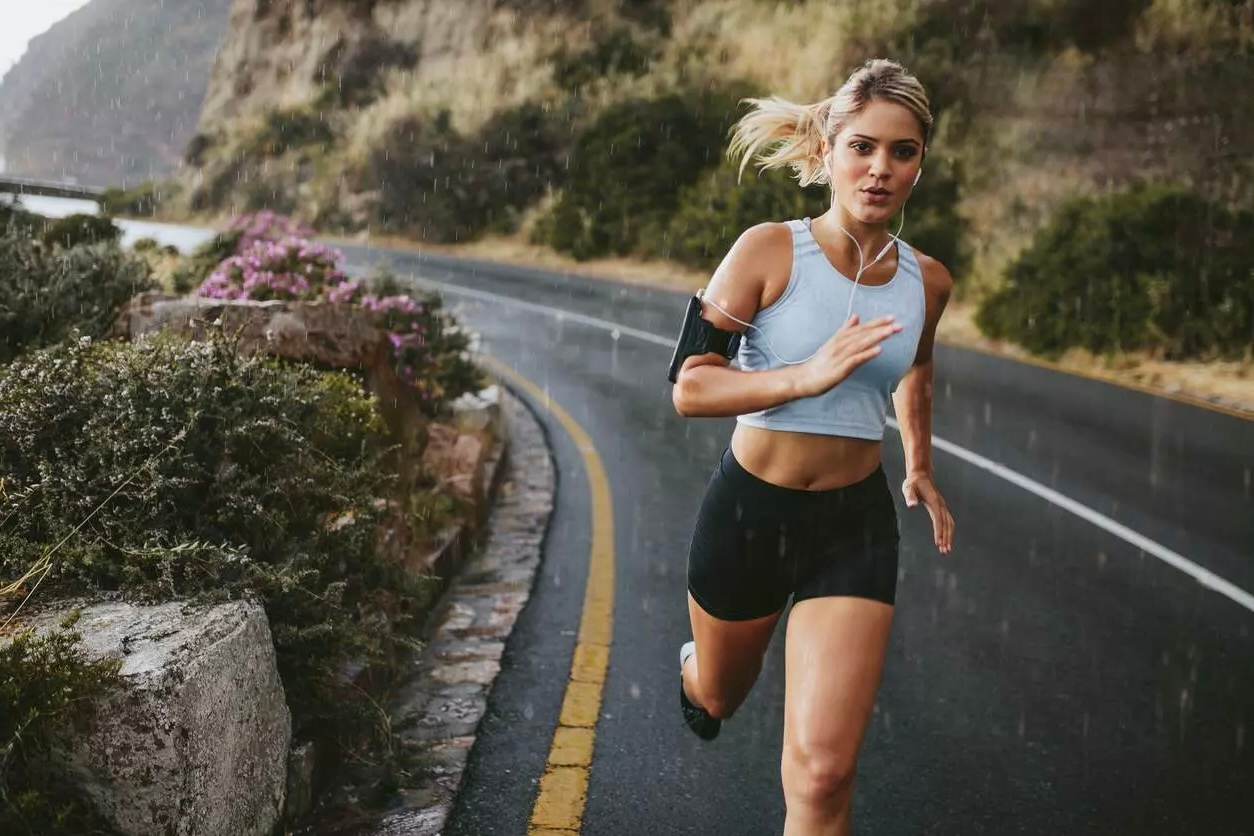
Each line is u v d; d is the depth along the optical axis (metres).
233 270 9.82
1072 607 5.66
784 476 2.60
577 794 3.64
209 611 3.07
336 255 10.25
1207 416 11.16
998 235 20.56
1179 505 7.79
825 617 2.53
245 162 47.31
